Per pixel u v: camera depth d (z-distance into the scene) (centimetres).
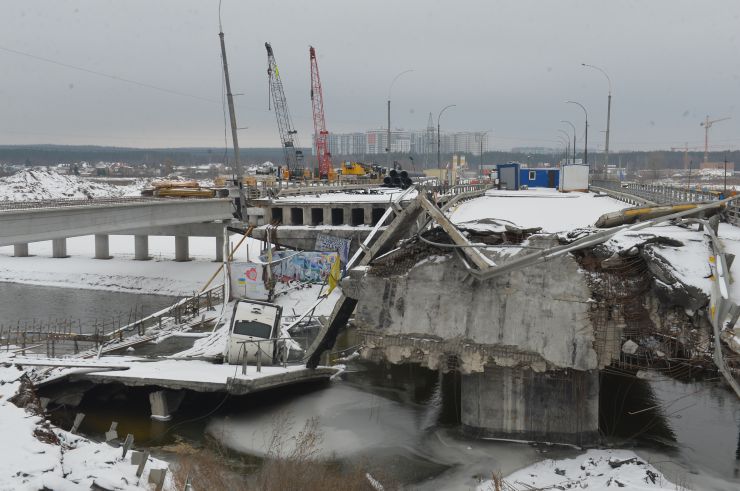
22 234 4606
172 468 2305
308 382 3400
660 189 5881
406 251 2853
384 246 3012
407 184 9300
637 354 2662
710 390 3262
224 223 7775
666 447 2611
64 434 2372
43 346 3666
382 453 2578
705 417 2914
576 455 2545
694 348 2361
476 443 2677
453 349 2695
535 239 2681
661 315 2458
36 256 8656
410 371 3650
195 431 2808
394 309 2800
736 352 2278
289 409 3067
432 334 2731
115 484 1992
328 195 8006
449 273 2756
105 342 3756
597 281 2562
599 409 3027
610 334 2527
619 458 2466
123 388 3134
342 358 3862
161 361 3256
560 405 2652
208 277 7231
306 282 5416
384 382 3469
